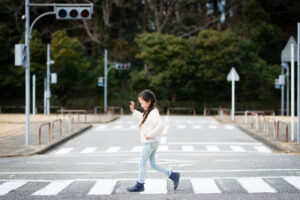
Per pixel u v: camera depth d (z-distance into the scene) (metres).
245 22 42.50
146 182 7.09
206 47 38.50
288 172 8.10
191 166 9.23
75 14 13.37
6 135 17.02
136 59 46.91
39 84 41.16
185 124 25.16
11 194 6.25
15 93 45.88
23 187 6.81
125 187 6.68
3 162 10.34
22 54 13.82
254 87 42.31
